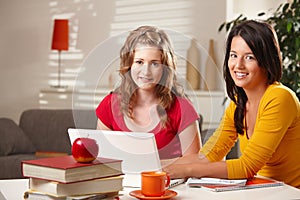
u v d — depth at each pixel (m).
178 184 2.03
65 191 1.64
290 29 3.83
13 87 6.15
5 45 6.15
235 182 2.00
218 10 5.33
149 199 1.73
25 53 6.09
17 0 6.11
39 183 1.70
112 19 5.77
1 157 4.73
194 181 2.02
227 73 2.38
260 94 2.30
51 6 5.97
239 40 2.23
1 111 6.18
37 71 6.04
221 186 1.95
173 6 5.55
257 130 2.19
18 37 6.12
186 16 5.50
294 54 3.93
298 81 3.90
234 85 2.38
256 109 2.33
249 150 2.14
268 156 2.14
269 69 2.24
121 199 1.78
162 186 1.77
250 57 2.22
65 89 5.83
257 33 2.21
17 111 6.14
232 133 2.48
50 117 5.25
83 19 5.86
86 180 1.67
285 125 2.18
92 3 5.83
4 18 6.15
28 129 5.28
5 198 1.80
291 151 2.32
